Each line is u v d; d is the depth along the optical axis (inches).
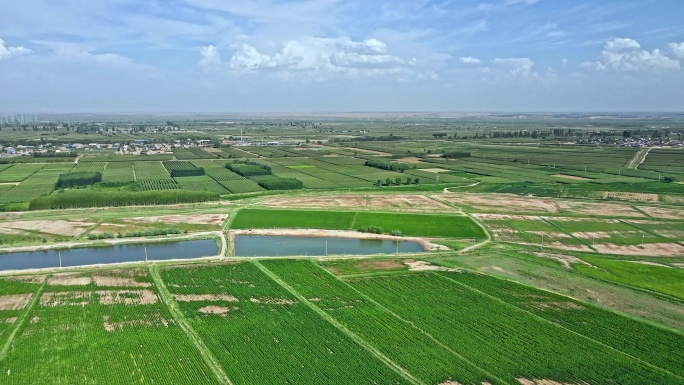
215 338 2618.1
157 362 2374.5
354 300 3174.2
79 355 2436.0
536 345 2600.9
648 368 2383.1
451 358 2445.9
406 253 4303.6
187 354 2450.8
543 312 3029.0
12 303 3063.5
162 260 3981.3
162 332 2679.6
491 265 3951.8
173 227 5103.3
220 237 4771.2
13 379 2231.8
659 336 2726.4
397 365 2380.7
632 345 2620.6
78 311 2940.5
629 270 3855.8
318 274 3661.4
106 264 3850.9
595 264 4008.4
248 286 3393.2
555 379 2285.9
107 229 4992.6
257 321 2827.3
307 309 3004.4
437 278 3602.4
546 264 3983.8
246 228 5152.6
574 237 4926.2
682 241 4805.6
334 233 5044.3
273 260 3978.8
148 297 3176.7
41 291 3255.4
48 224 5137.8
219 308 3011.8
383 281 3538.4
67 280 3472.0
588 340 2657.5
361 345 2554.1
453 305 3110.2
